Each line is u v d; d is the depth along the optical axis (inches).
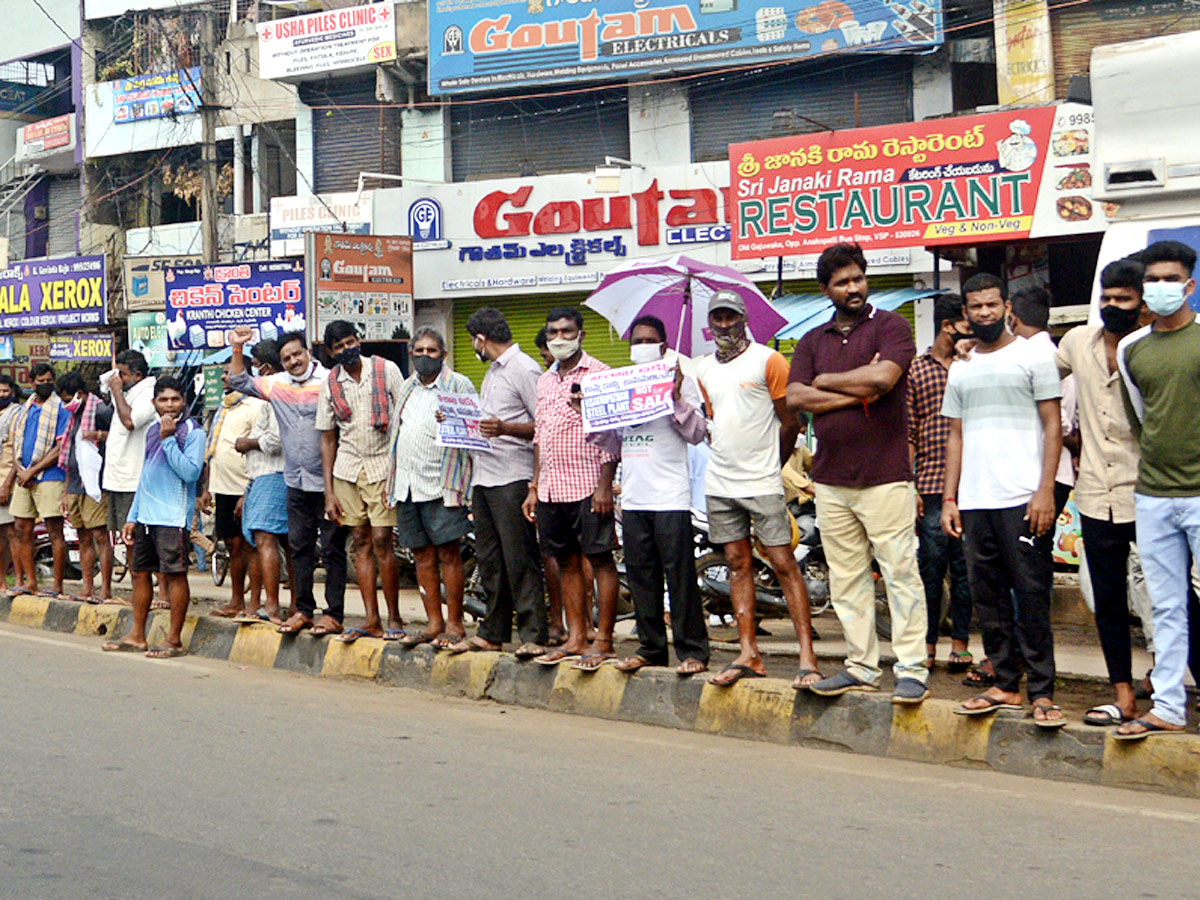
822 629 407.8
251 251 943.7
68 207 1120.8
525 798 216.2
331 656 345.7
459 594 331.3
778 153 635.5
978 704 243.8
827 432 256.4
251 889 170.7
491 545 315.0
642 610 291.9
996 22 684.1
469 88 813.2
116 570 559.5
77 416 436.1
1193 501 222.8
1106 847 189.3
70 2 1108.5
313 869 178.9
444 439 302.8
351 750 252.1
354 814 205.8
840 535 260.4
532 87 813.2
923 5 702.5
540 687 304.5
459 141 853.2
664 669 289.6
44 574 570.9
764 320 311.7
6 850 186.4
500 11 803.4
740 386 270.7
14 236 1133.7
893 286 706.2
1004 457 241.9
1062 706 272.7
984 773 237.8
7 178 1141.1
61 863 180.9
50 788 219.9
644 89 791.7
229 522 390.9
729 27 749.3
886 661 332.5
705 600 386.3
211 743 256.1
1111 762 227.8
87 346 1015.0
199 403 853.8
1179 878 174.9
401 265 808.3
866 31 716.7
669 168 751.7
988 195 597.0
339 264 781.3
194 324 856.3
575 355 293.4
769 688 269.6
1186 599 228.5
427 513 324.5
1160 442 225.0
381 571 340.5
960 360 253.6
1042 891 169.6
